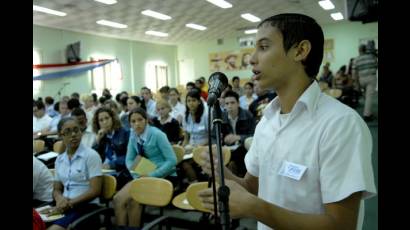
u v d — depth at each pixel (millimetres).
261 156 985
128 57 12891
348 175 776
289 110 938
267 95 5266
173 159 3201
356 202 782
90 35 11219
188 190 2406
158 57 14508
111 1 7738
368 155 797
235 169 3598
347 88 9148
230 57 14141
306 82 906
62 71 10102
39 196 2635
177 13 9367
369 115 6926
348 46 13242
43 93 9633
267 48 887
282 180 908
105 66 11766
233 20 10750
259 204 747
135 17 9445
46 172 2648
